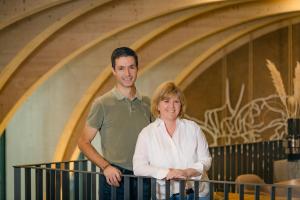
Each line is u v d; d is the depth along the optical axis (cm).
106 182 485
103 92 1205
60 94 1290
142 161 447
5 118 977
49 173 546
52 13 884
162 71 1295
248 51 1309
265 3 1048
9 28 902
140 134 457
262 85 1300
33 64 970
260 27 1241
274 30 1292
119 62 471
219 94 1323
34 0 797
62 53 962
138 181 449
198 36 1109
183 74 1277
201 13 1012
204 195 462
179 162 450
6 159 1423
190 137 455
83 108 1221
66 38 962
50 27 885
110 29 946
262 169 1049
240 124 1312
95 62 1156
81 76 1200
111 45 1114
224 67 1320
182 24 1116
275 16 1185
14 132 1407
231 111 1319
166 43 1131
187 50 1270
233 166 955
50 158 1371
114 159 475
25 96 1002
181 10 943
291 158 779
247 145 1005
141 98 485
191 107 1332
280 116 1286
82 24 955
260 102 1302
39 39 892
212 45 1247
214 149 912
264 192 702
